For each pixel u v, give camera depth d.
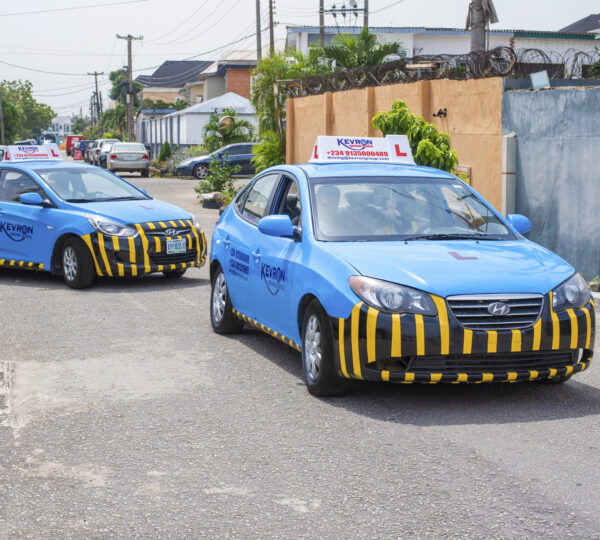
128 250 11.00
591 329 5.83
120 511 4.14
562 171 11.98
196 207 23.97
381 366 5.59
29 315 9.38
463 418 5.56
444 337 5.45
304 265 6.31
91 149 54.62
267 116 29.66
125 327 8.69
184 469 4.70
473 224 6.76
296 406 5.88
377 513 4.07
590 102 11.39
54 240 11.40
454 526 3.90
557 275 5.90
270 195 7.57
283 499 4.26
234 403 5.97
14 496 4.34
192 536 3.85
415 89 16.45
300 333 6.43
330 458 4.84
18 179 12.23
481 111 13.94
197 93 82.88
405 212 6.73
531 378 5.68
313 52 29.80
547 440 5.11
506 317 5.57
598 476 4.51
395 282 5.61
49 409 5.85
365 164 7.60
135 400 6.06
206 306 9.95
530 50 13.94
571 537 3.77
